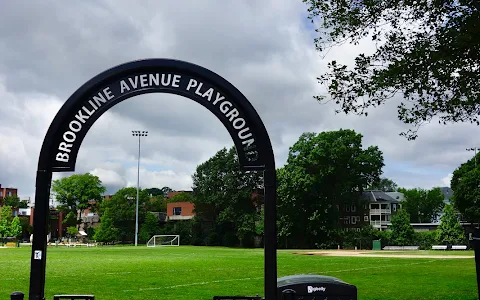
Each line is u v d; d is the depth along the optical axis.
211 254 43.12
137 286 16.56
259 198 77.50
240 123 6.36
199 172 81.00
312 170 71.50
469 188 64.06
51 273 21.55
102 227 90.19
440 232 69.19
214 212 81.38
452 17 11.74
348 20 12.35
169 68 6.43
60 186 104.88
